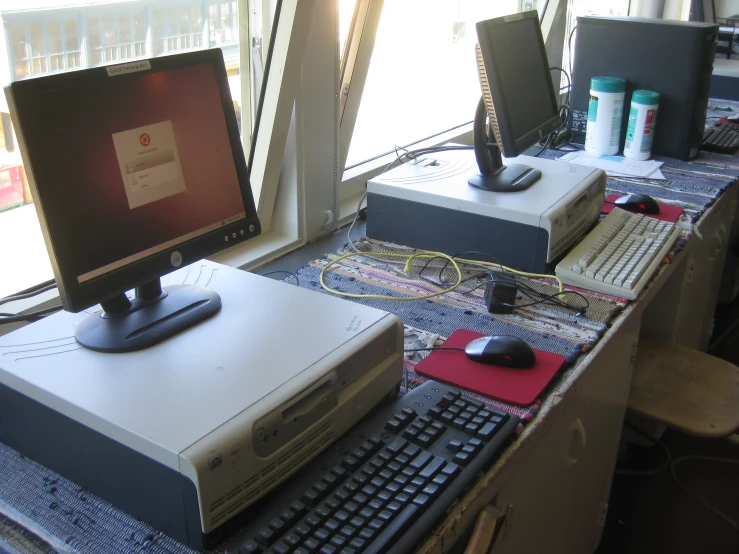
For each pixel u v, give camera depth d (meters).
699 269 2.08
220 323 1.05
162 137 1.03
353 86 1.89
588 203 1.70
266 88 1.63
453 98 2.71
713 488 2.20
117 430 0.84
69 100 0.91
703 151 2.46
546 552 1.43
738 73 3.15
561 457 1.33
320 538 0.84
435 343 1.32
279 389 0.90
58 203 0.91
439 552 0.90
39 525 0.90
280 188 1.79
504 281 1.44
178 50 1.46
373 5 1.80
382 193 1.69
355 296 1.48
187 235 1.09
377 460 0.96
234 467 0.83
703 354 1.96
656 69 2.29
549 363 1.25
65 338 1.02
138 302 1.08
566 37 2.96
